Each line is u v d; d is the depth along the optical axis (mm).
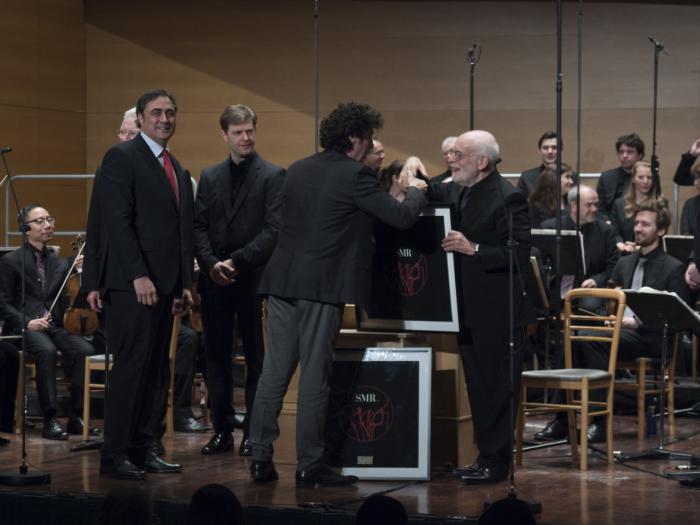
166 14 28359
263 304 15078
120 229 12695
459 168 12469
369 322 13078
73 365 16672
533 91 26625
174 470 13102
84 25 28641
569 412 13938
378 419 12859
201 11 28203
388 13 27344
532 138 26625
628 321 16141
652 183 20109
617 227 20594
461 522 10445
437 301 12656
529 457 14312
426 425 12805
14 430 16812
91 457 14383
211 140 28234
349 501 11336
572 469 13445
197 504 7285
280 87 27906
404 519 7219
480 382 12484
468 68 26953
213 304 14445
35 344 16531
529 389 18781
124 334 12758
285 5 27875
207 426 16922
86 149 28672
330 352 12289
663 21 26000
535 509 10867
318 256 12125
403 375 12930
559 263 15367
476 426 12594
